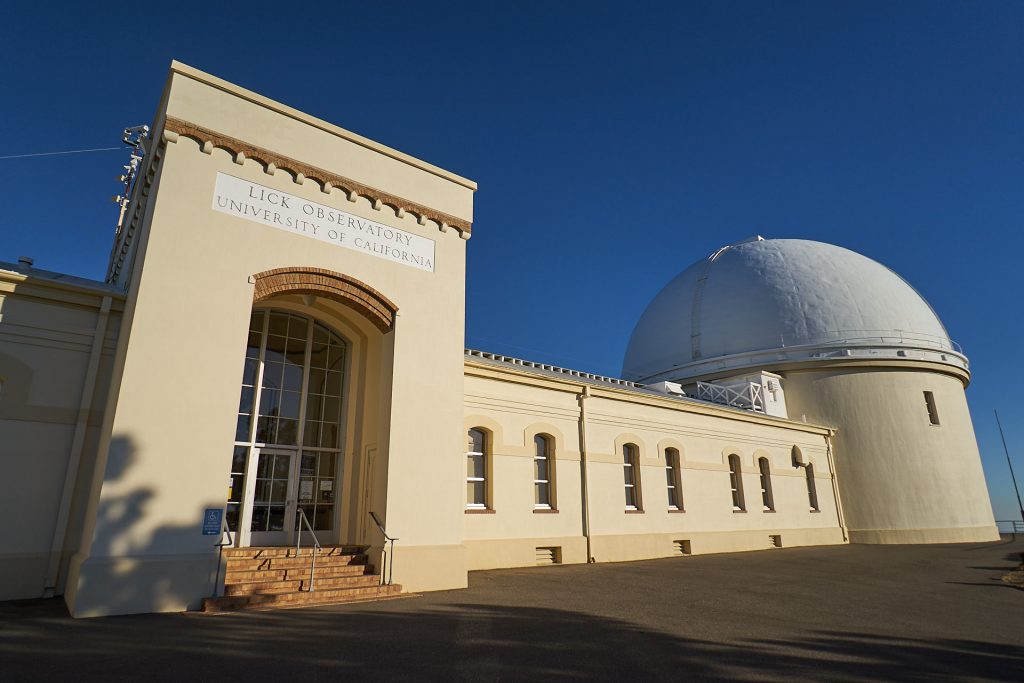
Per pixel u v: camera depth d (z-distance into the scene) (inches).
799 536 994.1
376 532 464.4
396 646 279.3
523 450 663.8
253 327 514.6
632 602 420.8
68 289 422.3
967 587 534.6
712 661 270.1
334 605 385.7
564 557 661.3
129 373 367.2
